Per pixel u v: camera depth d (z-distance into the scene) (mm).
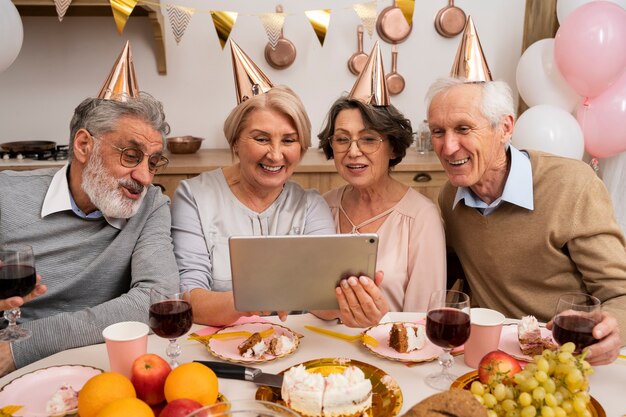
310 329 1402
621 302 1477
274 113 1620
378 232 1863
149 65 3441
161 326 1127
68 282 1560
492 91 1610
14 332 1291
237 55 1776
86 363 1226
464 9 3576
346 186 2041
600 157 2889
